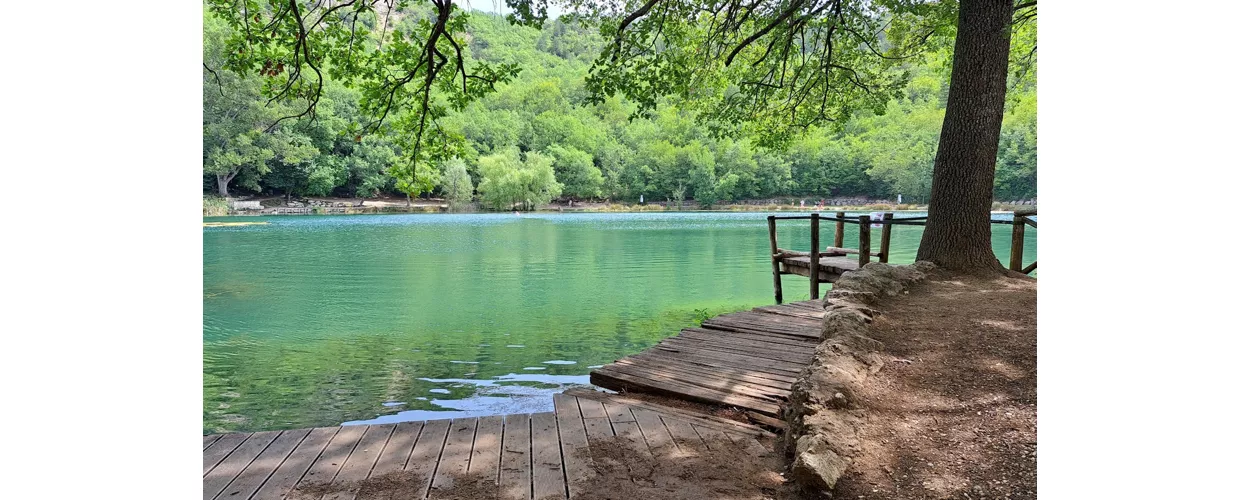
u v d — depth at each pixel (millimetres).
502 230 27422
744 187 67812
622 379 4000
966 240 6980
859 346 3795
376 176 55812
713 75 10633
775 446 2996
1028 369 3369
